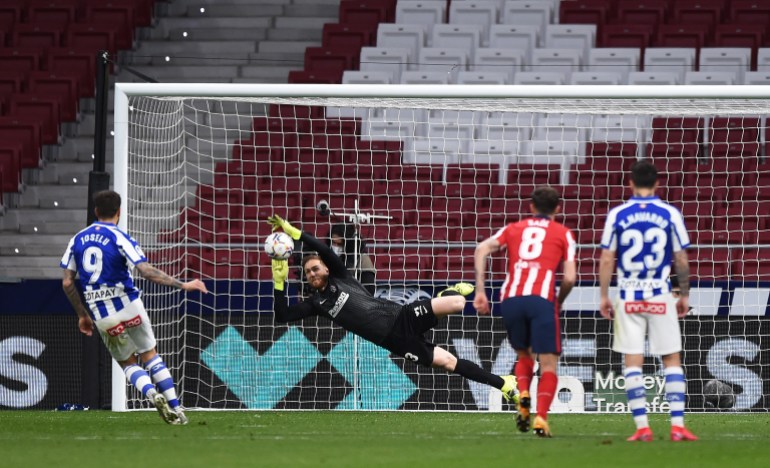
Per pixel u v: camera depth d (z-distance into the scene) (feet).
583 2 240.12
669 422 111.24
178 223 177.27
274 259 110.11
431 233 174.70
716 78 209.46
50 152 217.36
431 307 111.96
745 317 135.44
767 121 197.16
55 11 247.09
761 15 235.20
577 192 172.76
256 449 74.64
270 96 133.90
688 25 228.43
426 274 155.74
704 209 176.76
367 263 139.03
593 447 75.25
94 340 138.62
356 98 141.38
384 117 188.14
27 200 208.85
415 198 184.24
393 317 112.16
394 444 78.64
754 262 154.20
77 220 204.54
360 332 112.47
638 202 82.43
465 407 136.67
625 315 82.43
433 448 75.00
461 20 239.30
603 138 197.57
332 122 200.95
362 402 138.00
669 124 197.57
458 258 158.10
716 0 238.07
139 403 139.64
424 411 133.49
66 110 220.23
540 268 84.99
